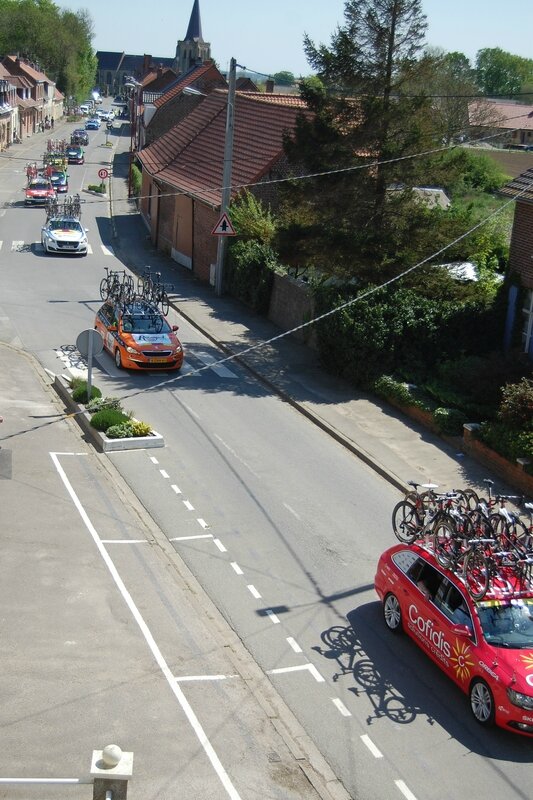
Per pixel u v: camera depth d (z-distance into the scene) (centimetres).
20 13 15012
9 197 6106
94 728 1033
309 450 2091
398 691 1179
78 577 1408
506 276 2509
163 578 1438
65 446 1984
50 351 2738
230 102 3350
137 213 5862
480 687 1109
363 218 2709
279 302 3222
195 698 1120
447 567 1234
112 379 2511
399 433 2197
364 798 971
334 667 1226
